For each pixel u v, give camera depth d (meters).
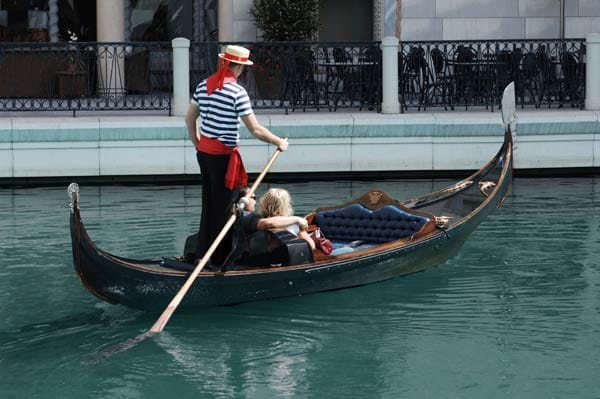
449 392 7.09
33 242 11.17
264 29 17.75
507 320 8.61
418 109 16.17
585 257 10.57
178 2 19.30
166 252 10.69
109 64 17.80
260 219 9.09
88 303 9.09
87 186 14.77
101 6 17.91
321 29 19.05
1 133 14.62
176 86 15.50
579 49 16.34
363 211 10.27
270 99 16.12
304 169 15.22
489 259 10.55
